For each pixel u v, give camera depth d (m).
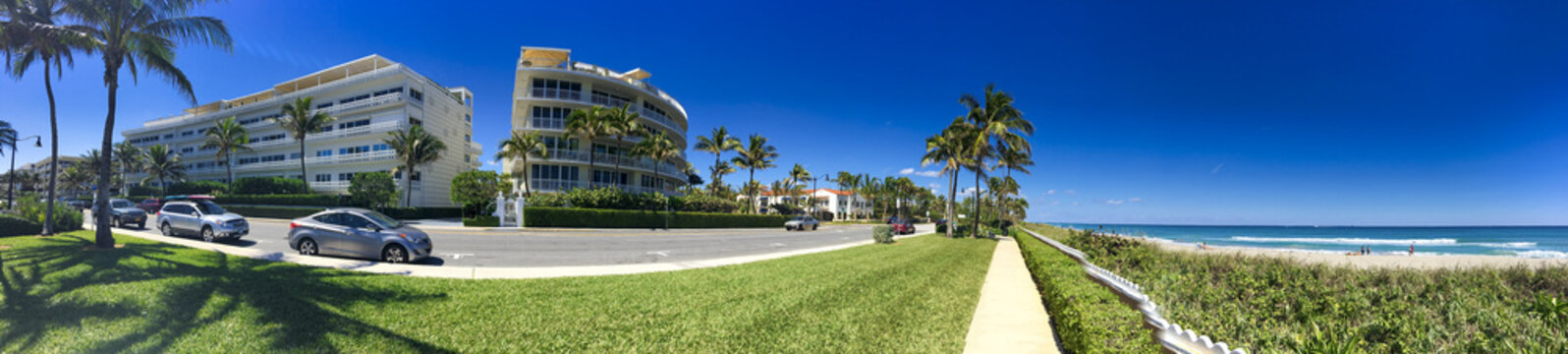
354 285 7.27
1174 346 3.43
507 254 14.85
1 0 11.23
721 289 7.98
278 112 51.03
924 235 33.75
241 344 4.41
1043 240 21.02
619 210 33.97
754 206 49.59
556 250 16.70
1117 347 3.67
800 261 13.00
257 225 25.45
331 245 11.73
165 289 6.24
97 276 7.05
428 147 40.19
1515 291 6.75
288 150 49.84
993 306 7.66
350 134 44.81
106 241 11.42
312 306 5.81
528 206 31.00
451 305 6.30
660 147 40.25
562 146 42.06
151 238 14.94
